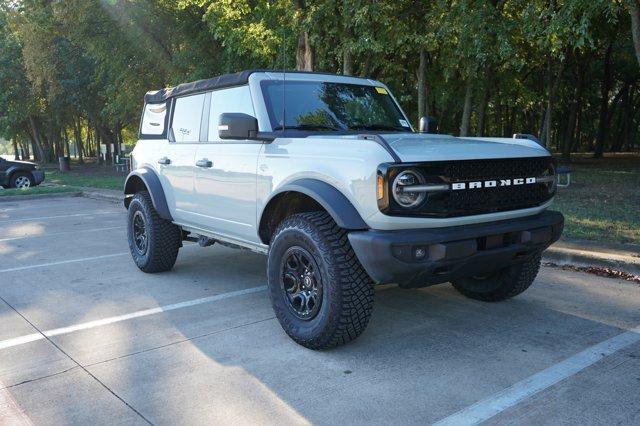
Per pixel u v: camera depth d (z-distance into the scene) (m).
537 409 3.20
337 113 5.03
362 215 3.72
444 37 12.61
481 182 3.86
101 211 13.20
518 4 11.95
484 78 18.25
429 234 3.66
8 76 34.69
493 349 4.09
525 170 4.18
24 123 48.72
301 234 3.98
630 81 35.16
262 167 4.54
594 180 15.48
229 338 4.43
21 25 26.02
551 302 5.18
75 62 29.16
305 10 12.98
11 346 4.36
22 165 20.00
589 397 3.33
